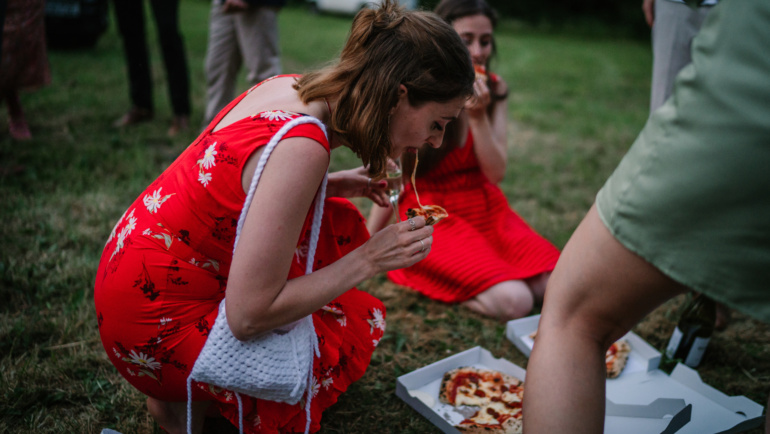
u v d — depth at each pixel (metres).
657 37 2.30
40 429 1.58
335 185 1.74
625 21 17.69
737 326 2.28
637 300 1.04
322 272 1.29
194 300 1.34
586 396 1.05
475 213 2.52
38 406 1.67
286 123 1.23
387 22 1.27
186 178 1.31
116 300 1.33
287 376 1.32
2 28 2.66
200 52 7.31
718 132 0.87
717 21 0.90
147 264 1.31
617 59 11.31
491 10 2.40
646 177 0.96
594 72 9.31
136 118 4.29
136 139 3.95
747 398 1.71
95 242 2.59
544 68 9.35
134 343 1.34
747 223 0.87
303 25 11.73
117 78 5.54
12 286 2.22
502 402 1.74
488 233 2.55
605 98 7.23
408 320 2.29
